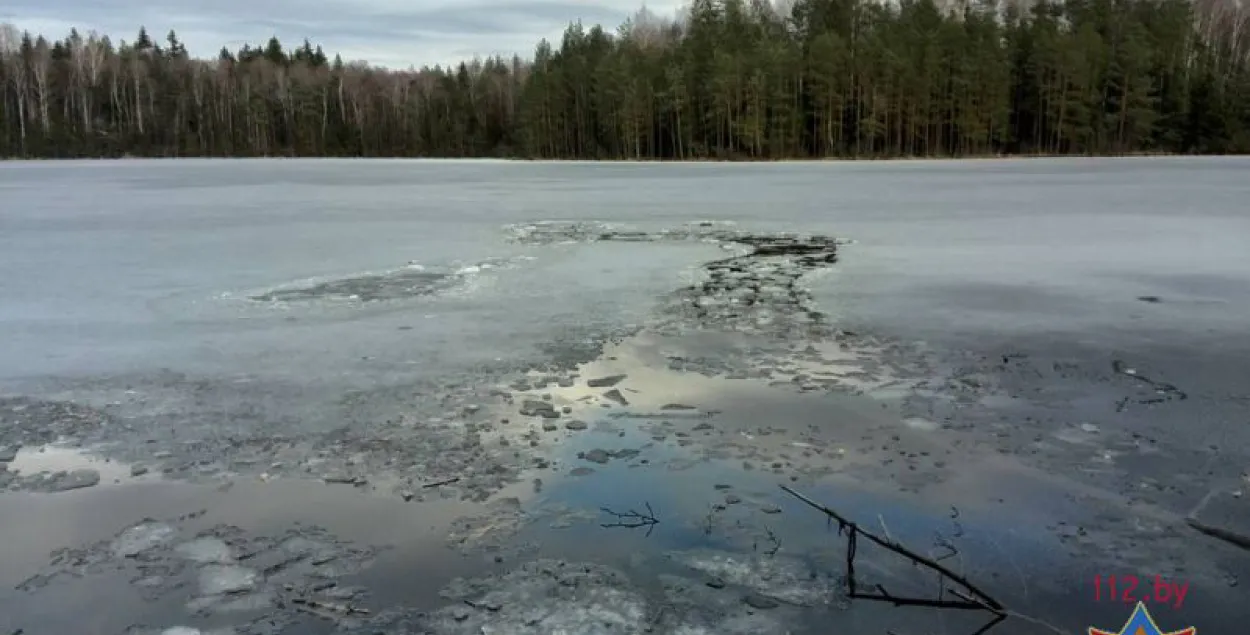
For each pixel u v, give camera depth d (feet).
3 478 15.26
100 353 23.67
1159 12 191.72
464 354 23.12
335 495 14.39
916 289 31.58
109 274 36.70
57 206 72.33
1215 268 34.83
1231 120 169.27
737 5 215.92
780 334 24.94
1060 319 26.27
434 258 40.65
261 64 277.44
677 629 10.37
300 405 19.06
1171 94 172.65
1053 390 19.34
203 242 47.11
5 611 11.02
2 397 19.80
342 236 49.70
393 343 24.43
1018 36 189.57
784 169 134.51
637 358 22.54
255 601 11.18
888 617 10.50
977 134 176.14
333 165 177.17
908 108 178.50
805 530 12.83
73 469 15.65
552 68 225.97
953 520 13.07
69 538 12.98
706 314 27.78
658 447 16.26
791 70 182.91
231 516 13.65
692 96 193.06
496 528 13.07
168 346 24.36
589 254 41.60
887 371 21.06
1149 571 11.51
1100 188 79.87
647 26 285.64
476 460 15.75
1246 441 16.10
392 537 12.85
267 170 149.38
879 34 187.83
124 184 105.19
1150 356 21.95
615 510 13.58
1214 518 13.02
